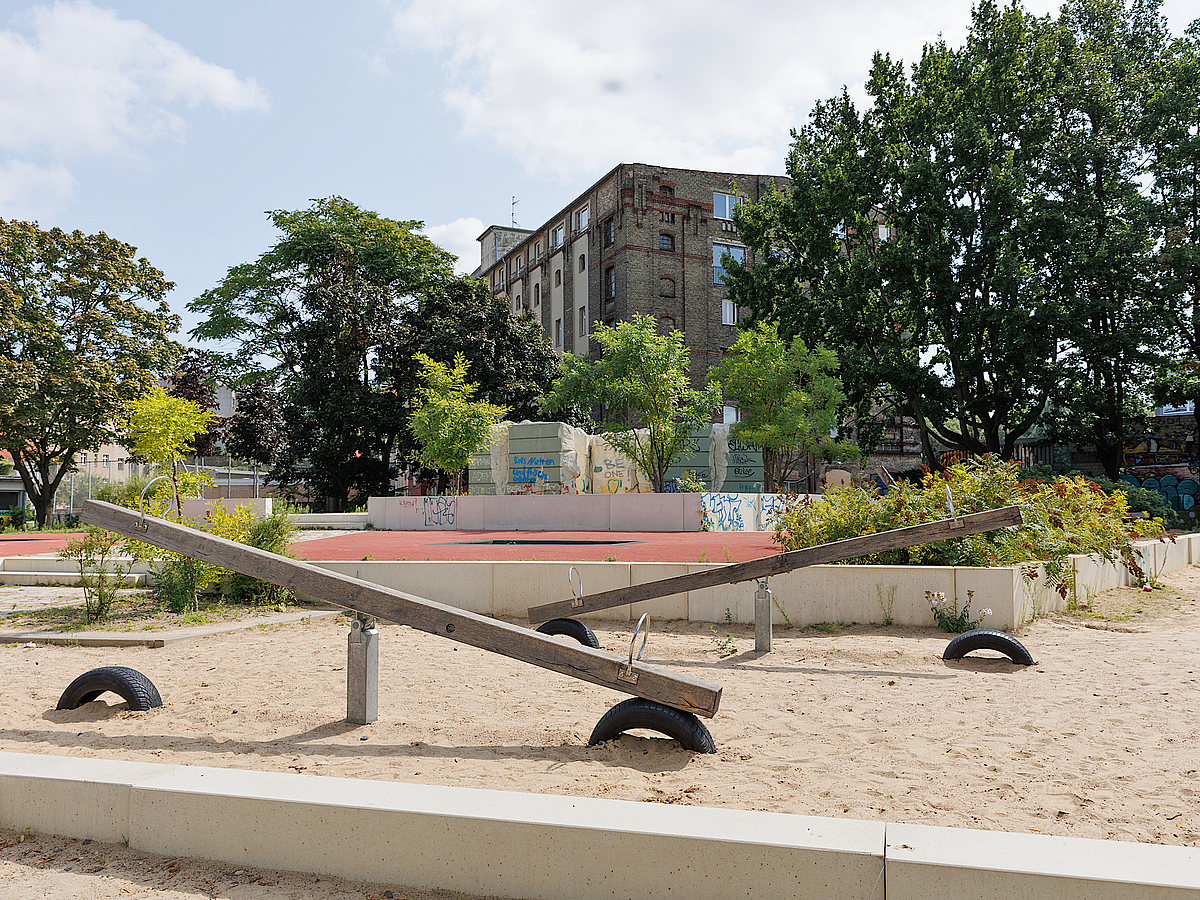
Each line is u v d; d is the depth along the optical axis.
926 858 2.32
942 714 4.92
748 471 30.44
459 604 9.77
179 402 18.66
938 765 3.88
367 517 27.00
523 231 64.62
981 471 10.60
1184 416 34.84
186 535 4.45
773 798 3.37
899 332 33.72
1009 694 5.45
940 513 9.46
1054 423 31.52
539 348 40.91
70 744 4.25
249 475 47.09
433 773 3.68
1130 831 3.03
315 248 42.31
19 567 13.35
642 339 25.73
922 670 6.35
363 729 4.52
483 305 40.16
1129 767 3.85
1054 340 29.75
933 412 30.66
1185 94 28.47
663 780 3.60
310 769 3.76
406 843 2.72
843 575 8.66
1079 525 11.12
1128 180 30.30
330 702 5.18
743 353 29.52
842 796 3.41
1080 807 3.30
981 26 30.94
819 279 33.88
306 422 38.62
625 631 8.56
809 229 33.34
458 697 5.34
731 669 6.52
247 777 3.09
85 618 9.02
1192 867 2.25
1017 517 6.15
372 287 39.19
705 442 29.69
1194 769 3.81
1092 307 28.58
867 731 4.52
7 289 31.00
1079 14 32.72
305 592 4.30
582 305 49.78
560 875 2.59
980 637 6.63
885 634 8.08
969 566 8.92
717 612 8.92
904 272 30.47
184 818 2.95
